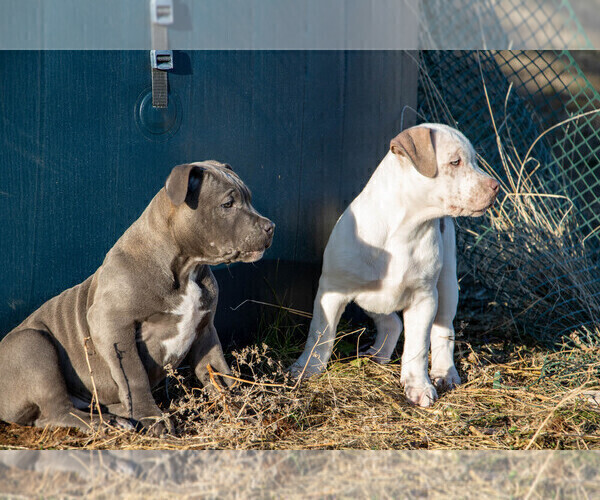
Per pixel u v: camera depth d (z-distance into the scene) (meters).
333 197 4.70
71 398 3.43
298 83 4.37
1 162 3.56
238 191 3.29
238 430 3.27
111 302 3.22
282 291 4.55
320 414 3.62
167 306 3.30
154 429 3.21
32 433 3.27
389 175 3.91
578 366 4.18
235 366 4.09
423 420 3.62
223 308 4.29
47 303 3.54
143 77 3.81
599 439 3.38
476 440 3.38
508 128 5.46
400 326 4.53
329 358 4.26
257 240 3.28
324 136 4.57
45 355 3.28
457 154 3.71
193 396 3.47
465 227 5.29
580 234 5.40
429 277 3.98
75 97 3.67
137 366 3.25
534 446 3.29
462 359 4.52
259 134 4.27
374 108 4.84
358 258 3.93
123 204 3.88
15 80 3.52
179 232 3.25
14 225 3.63
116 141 3.80
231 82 4.10
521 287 5.08
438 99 5.41
